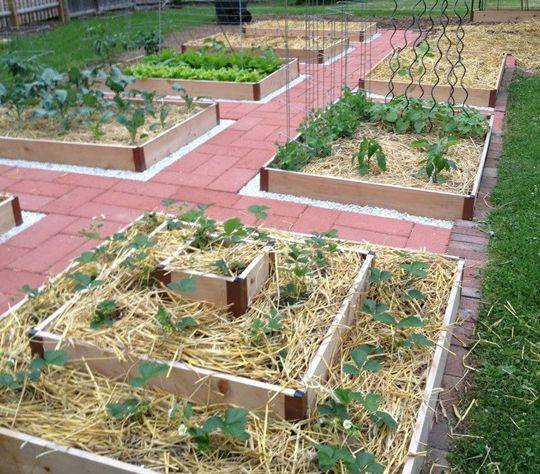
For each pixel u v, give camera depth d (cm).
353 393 230
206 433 216
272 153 550
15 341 277
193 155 550
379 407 241
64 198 468
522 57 904
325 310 280
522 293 338
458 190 441
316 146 497
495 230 410
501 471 231
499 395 268
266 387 234
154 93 610
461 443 243
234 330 271
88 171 516
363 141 461
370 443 228
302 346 258
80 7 1421
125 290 294
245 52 927
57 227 424
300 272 289
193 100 650
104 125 587
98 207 453
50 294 301
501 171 498
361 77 753
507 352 293
